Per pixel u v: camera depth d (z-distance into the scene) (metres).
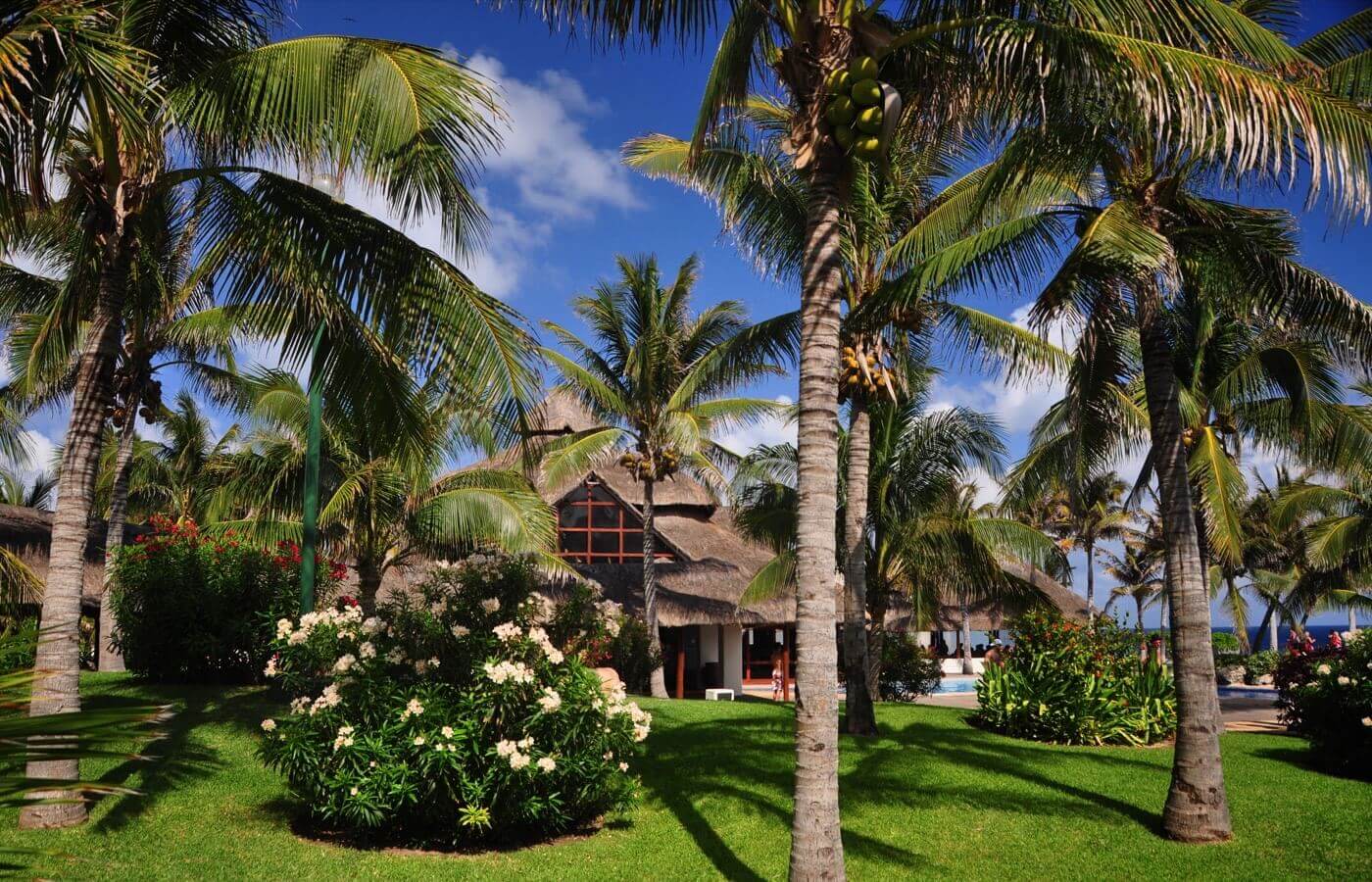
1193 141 5.81
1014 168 8.09
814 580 5.68
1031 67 6.14
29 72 5.53
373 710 7.22
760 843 7.56
